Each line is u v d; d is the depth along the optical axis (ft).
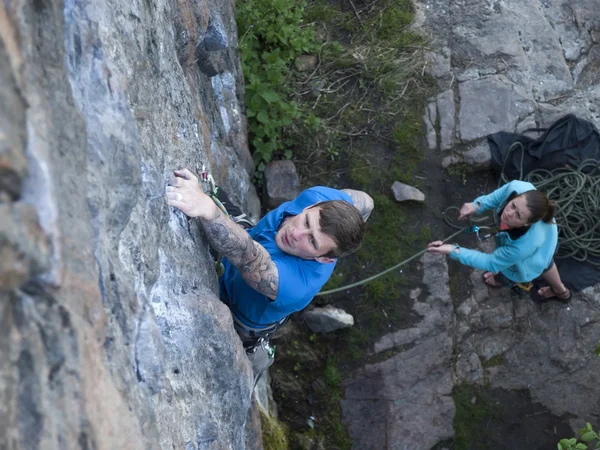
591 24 19.24
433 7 19.22
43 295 3.31
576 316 16.05
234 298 7.83
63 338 3.48
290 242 7.18
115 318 4.40
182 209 6.19
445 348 15.83
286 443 14.49
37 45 3.67
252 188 16.26
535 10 19.21
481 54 18.45
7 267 2.89
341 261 16.28
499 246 13.21
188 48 8.77
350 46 18.69
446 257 16.43
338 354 15.74
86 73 4.56
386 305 15.99
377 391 15.52
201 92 10.69
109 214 4.51
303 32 18.04
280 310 7.52
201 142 8.63
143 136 5.70
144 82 5.98
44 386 3.30
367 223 16.61
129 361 4.51
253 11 16.85
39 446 3.18
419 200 16.72
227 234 6.50
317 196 8.61
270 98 15.92
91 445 3.55
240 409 7.38
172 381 5.74
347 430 15.31
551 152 16.84
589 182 16.57
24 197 3.11
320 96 17.88
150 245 5.43
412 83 18.06
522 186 13.58
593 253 16.30
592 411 15.52
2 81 3.01
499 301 16.22
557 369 15.80
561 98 18.16
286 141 17.22
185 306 6.19
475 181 17.34
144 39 6.06
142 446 4.29
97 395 3.76
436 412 15.49
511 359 15.90
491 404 15.65
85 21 4.65
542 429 15.51
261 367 9.22
